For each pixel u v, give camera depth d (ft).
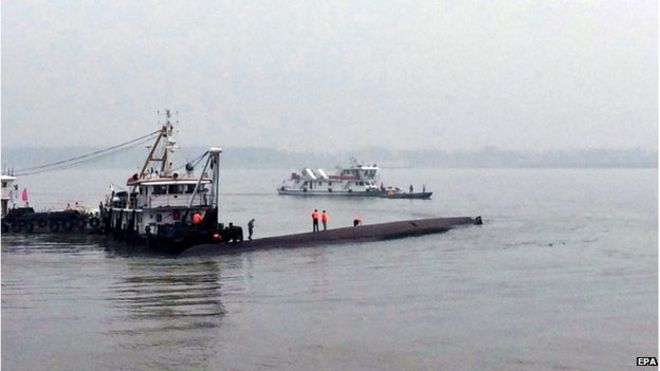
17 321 143.02
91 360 120.06
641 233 282.36
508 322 139.85
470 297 160.97
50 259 220.84
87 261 216.13
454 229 302.04
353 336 131.13
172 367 116.57
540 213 396.37
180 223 237.86
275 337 130.93
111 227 281.74
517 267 199.52
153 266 205.26
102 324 140.36
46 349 125.70
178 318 144.15
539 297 160.45
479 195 624.59
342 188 584.40
